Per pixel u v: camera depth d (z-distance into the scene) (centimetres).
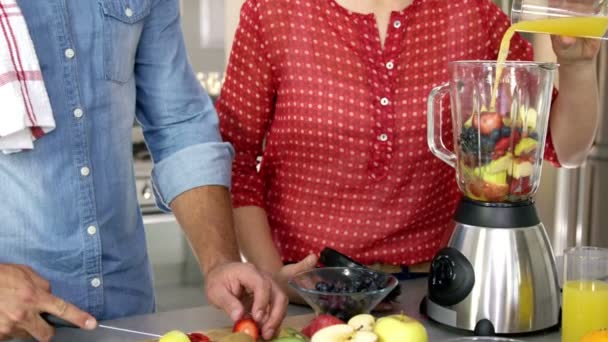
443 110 159
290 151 162
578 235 295
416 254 163
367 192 159
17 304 114
